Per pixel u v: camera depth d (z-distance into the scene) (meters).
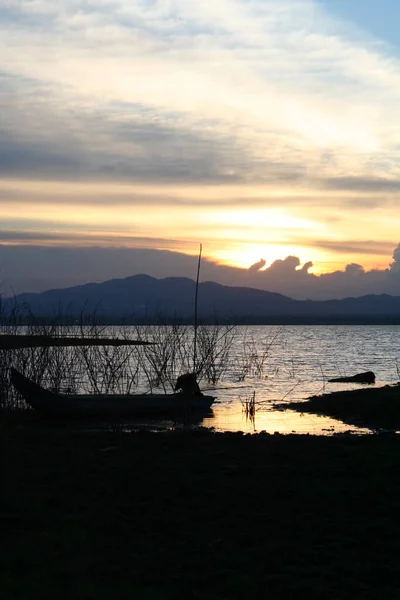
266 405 24.42
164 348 29.69
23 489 10.26
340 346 74.75
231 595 6.61
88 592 6.44
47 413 21.06
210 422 20.30
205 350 31.86
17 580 6.69
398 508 9.60
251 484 10.84
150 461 12.53
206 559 7.50
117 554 7.61
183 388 22.45
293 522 8.90
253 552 7.77
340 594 6.69
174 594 6.56
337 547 8.00
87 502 9.64
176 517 9.05
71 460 12.47
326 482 11.03
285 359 51.19
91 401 21.20
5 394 21.75
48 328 23.61
